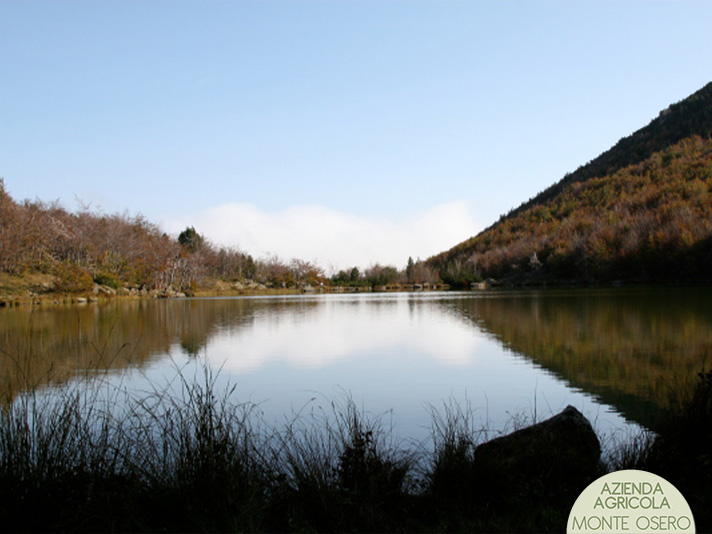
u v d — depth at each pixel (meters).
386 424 7.90
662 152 155.25
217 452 4.79
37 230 51.50
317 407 9.08
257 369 12.94
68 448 4.75
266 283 91.19
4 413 4.91
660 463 5.14
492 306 34.50
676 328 18.58
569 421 5.51
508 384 10.66
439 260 154.75
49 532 4.11
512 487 4.81
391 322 25.34
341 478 4.96
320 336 19.86
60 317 28.09
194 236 87.19
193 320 27.03
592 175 184.75
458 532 4.16
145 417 6.32
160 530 4.15
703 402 5.46
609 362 12.63
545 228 128.25
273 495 4.71
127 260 63.25
